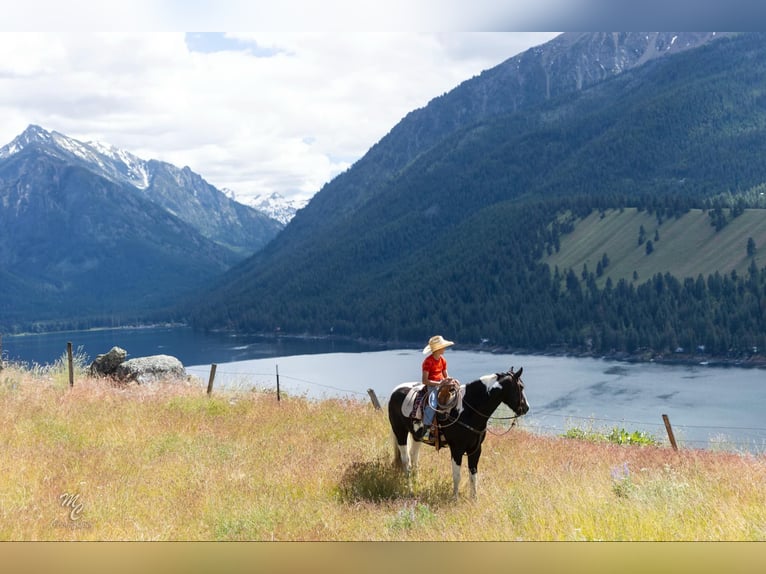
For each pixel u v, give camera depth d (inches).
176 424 518.6
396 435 402.6
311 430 529.0
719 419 3110.2
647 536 276.7
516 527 295.7
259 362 6530.5
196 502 329.4
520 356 7081.7
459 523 305.3
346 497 355.9
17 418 491.5
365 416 596.4
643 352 6663.4
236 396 684.1
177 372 797.2
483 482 394.6
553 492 344.2
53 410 529.3
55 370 770.2
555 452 498.0
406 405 391.2
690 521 291.0
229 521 302.4
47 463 378.3
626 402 3742.6
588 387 4411.9
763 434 2466.8
